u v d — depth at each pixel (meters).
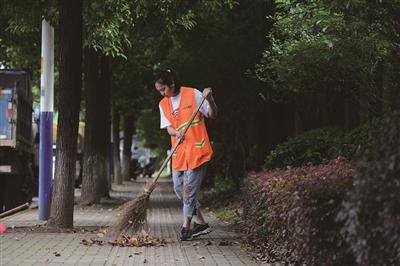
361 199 3.79
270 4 13.74
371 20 7.46
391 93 8.68
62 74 10.99
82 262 7.68
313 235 5.02
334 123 14.56
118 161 33.62
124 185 33.62
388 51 8.11
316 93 11.77
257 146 20.94
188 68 17.30
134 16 14.70
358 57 8.19
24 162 18.34
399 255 3.78
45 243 9.30
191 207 9.48
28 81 18.80
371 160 3.99
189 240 9.54
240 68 16.52
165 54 19.61
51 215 10.97
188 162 9.36
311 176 5.91
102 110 18.48
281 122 19.95
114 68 22.09
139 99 29.48
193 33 16.97
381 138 3.86
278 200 6.55
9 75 18.31
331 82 9.75
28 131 18.45
